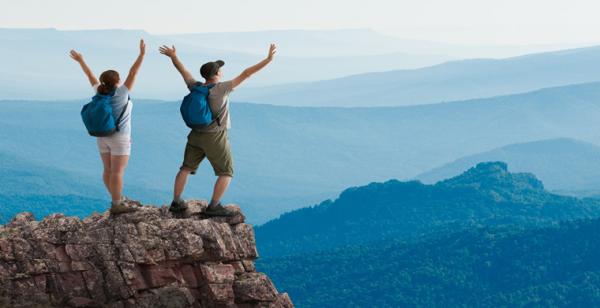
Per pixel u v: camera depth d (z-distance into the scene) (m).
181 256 20.17
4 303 18.86
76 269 19.75
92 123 19.56
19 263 19.59
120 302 19.61
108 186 20.53
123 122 19.88
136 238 20.00
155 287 19.97
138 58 19.72
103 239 20.06
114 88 19.80
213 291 20.25
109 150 20.27
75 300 19.34
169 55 20.70
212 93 20.58
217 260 20.75
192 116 20.48
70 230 20.17
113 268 19.80
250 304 20.84
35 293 19.42
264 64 20.41
